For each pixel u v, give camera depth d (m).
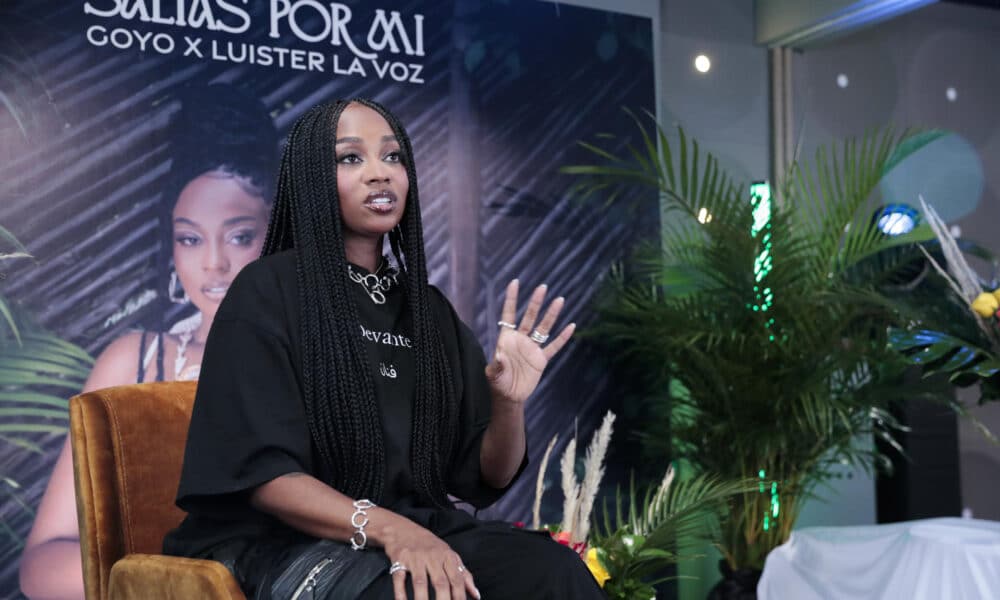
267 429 1.48
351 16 3.63
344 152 1.68
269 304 1.59
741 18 4.50
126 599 1.59
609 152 4.05
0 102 3.12
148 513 1.89
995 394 2.56
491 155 3.83
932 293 2.85
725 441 3.83
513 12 3.92
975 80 5.14
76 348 3.17
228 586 1.44
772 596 3.06
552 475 3.86
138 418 1.94
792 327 3.62
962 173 5.06
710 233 3.63
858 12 4.09
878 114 4.83
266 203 3.46
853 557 2.78
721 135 4.43
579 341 3.95
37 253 3.14
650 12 4.22
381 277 1.75
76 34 3.22
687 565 4.16
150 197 3.29
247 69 3.46
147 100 3.30
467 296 3.76
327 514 1.40
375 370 1.64
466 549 1.45
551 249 3.92
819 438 3.73
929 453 4.29
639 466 4.01
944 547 2.44
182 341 3.31
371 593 1.32
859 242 3.77
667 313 3.70
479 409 1.78
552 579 1.39
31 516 3.10
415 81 3.73
